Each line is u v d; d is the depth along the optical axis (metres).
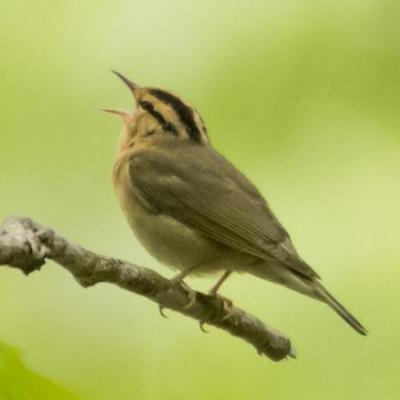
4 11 14.34
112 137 14.22
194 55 13.84
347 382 13.02
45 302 13.10
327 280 13.80
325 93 13.59
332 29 13.57
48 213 14.05
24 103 14.16
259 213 12.04
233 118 13.66
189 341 12.97
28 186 14.05
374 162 13.79
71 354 12.80
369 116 13.57
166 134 12.75
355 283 13.77
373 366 13.11
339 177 13.84
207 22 13.91
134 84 13.05
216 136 13.67
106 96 14.15
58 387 7.16
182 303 10.56
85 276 9.09
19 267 8.39
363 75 13.50
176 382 12.74
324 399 12.87
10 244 8.25
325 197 13.87
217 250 11.99
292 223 13.88
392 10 13.41
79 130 14.17
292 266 11.34
